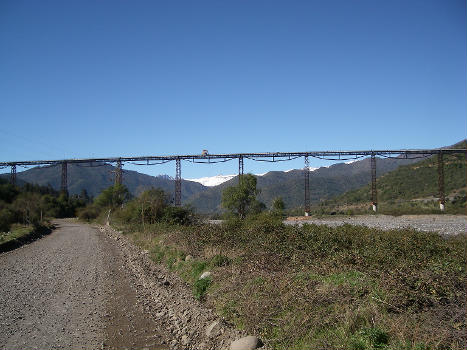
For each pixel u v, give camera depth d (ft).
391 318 21.75
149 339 26.53
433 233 48.47
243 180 140.15
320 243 41.75
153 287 41.57
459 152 196.24
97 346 25.27
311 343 21.56
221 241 54.29
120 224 157.38
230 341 24.08
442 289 24.14
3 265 60.49
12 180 228.02
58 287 42.73
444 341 18.95
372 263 31.35
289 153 200.44
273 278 30.96
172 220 111.75
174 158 211.00
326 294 25.44
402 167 340.18
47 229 161.79
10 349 24.50
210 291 34.60
